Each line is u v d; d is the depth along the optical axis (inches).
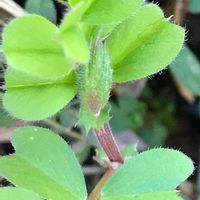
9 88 2.6
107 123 3.0
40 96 2.6
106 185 2.9
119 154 3.2
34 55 2.2
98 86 2.6
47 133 2.9
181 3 4.7
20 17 2.2
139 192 2.8
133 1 2.4
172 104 5.3
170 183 2.8
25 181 2.7
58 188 2.8
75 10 2.0
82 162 4.6
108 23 2.3
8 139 4.3
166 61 2.8
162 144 5.1
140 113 5.0
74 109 4.3
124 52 2.8
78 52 2.0
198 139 5.3
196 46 5.2
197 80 4.7
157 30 2.8
